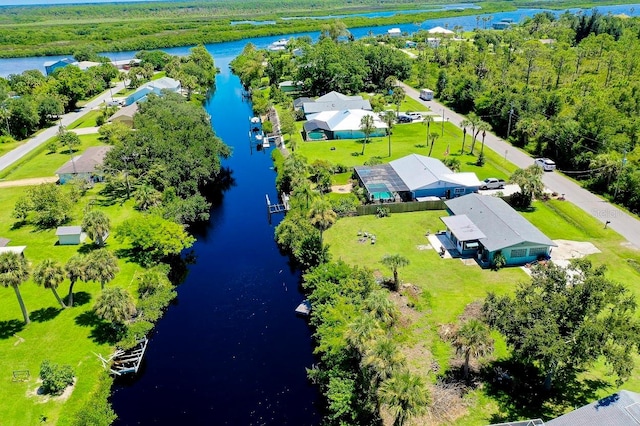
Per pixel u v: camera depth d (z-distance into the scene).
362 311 48.38
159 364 51.84
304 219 72.25
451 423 40.78
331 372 44.00
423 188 82.25
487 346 42.59
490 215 68.88
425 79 168.00
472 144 107.19
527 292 42.53
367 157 104.88
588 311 39.47
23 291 61.66
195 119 108.62
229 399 47.00
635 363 46.69
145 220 69.12
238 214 87.56
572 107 113.56
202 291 64.81
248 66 193.75
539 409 41.94
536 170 78.25
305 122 127.25
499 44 195.62
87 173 95.19
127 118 127.19
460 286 59.41
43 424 41.97
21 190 93.00
